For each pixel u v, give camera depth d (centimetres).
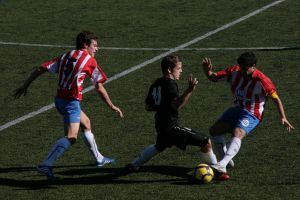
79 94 1902
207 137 1856
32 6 4312
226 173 1870
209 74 1934
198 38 3497
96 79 1909
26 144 2197
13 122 2417
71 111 1897
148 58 3200
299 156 2011
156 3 4262
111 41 3509
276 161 1980
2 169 1991
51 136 2267
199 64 3066
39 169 1833
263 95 1884
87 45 1938
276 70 2911
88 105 2578
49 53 3356
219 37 3500
